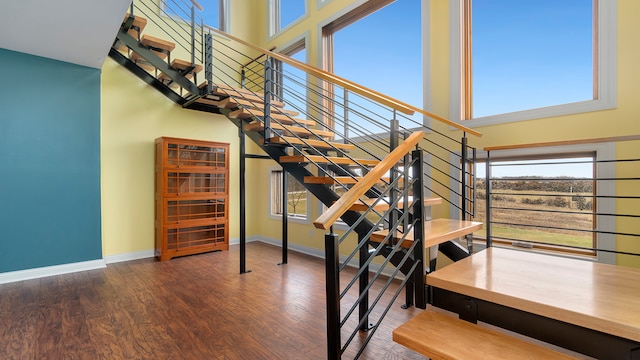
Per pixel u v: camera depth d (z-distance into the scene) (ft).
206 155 14.88
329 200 8.54
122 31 10.80
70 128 11.88
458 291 4.90
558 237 8.02
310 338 6.79
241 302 8.76
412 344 4.29
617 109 6.98
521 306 4.24
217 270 11.90
